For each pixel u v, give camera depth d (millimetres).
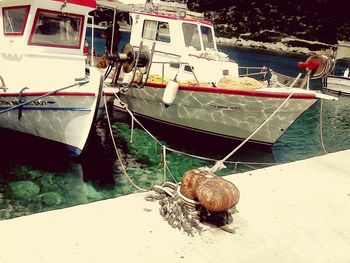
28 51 8672
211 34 11852
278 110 9328
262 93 9195
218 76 10773
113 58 10086
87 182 7980
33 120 8656
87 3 9023
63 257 3117
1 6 8930
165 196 4160
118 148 9938
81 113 8023
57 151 9016
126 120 12219
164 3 12562
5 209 6711
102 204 3990
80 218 3693
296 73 30078
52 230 3461
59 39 9055
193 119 10500
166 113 10891
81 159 8922
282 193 4664
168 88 9883
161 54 11477
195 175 3873
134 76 10258
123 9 12273
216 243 3492
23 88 8367
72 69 9258
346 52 23234
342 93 22547
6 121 9109
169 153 9992
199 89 9773
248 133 10148
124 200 4105
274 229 3826
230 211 4020
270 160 10383
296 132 14055
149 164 9180
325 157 6184
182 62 10367
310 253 3508
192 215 3779
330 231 3914
